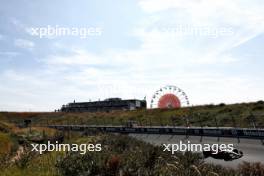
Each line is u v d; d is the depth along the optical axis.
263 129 29.17
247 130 30.48
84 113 84.44
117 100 93.69
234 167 16.91
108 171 9.62
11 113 95.75
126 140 20.83
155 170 9.53
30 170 10.12
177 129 39.88
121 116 68.56
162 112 61.41
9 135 23.31
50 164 10.95
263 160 19.44
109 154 12.40
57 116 88.19
